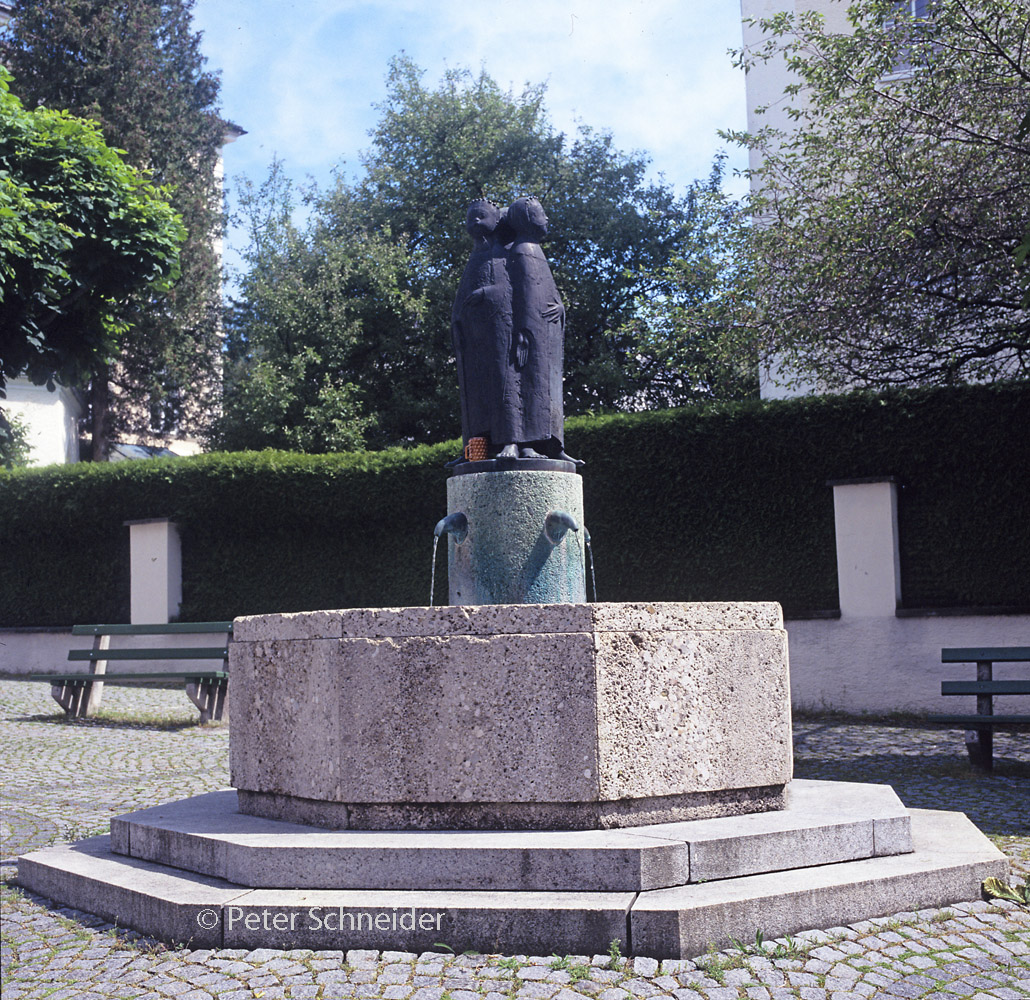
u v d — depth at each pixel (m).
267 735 4.70
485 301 5.93
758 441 11.47
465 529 5.62
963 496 10.67
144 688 14.31
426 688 4.20
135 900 4.12
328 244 24.42
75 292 12.05
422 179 26.12
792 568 11.28
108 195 12.34
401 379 24.69
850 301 11.48
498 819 4.14
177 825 4.62
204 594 14.99
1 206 10.87
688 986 3.30
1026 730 9.73
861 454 11.02
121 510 15.48
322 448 22.64
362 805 4.26
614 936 3.57
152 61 26.14
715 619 4.41
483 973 3.45
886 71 11.60
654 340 14.30
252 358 26.23
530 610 4.13
